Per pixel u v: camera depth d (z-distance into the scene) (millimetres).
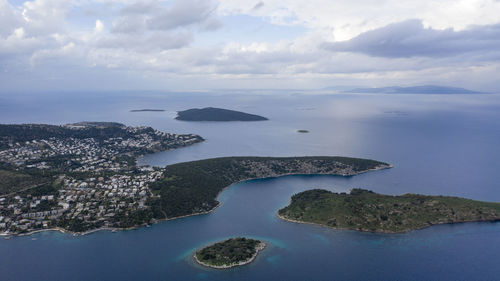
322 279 197750
